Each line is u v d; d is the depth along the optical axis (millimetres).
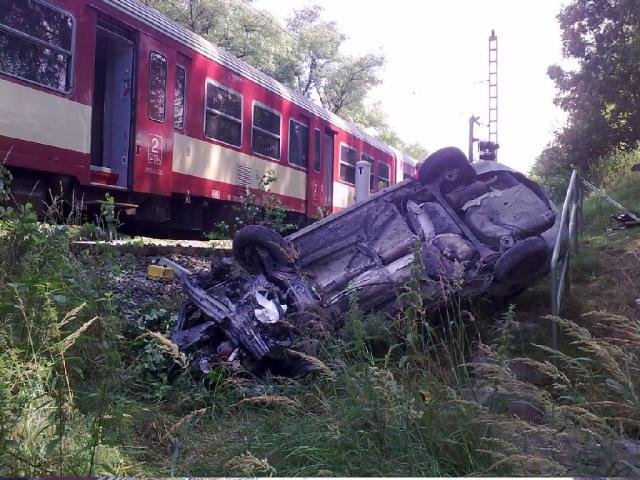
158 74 11422
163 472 3484
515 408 3830
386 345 5008
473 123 18109
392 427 3545
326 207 18359
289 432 3811
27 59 8914
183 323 5543
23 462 3061
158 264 8133
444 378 4180
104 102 11047
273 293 5270
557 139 24188
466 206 6270
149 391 4730
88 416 3527
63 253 5414
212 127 12953
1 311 4035
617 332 5137
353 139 20172
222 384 4676
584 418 3182
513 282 5930
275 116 15391
